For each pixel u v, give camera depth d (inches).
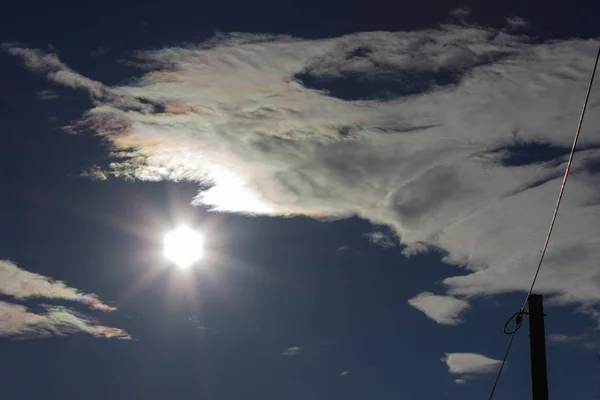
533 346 600.1
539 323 605.0
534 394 589.6
